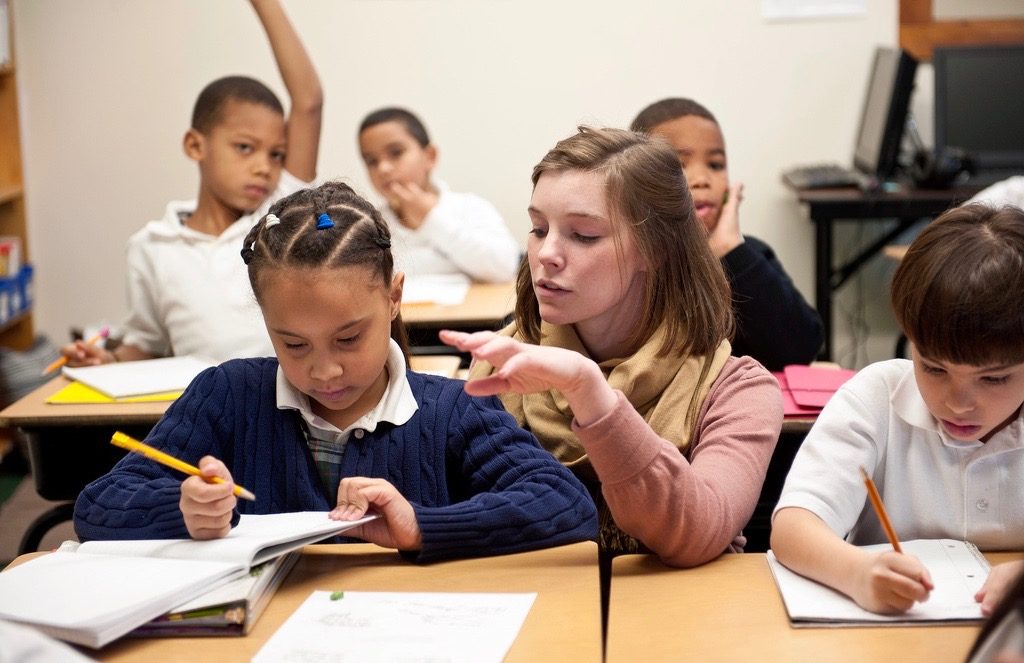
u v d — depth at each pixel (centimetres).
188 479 122
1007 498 131
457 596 117
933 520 134
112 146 425
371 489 126
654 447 125
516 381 120
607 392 124
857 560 113
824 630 109
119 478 135
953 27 411
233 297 261
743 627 110
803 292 424
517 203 424
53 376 394
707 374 149
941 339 115
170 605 110
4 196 403
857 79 411
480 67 415
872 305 427
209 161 268
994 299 113
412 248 338
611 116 416
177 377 230
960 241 116
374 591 119
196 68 418
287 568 126
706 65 412
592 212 144
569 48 413
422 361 238
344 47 415
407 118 357
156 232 266
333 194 138
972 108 394
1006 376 117
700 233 154
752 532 204
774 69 411
